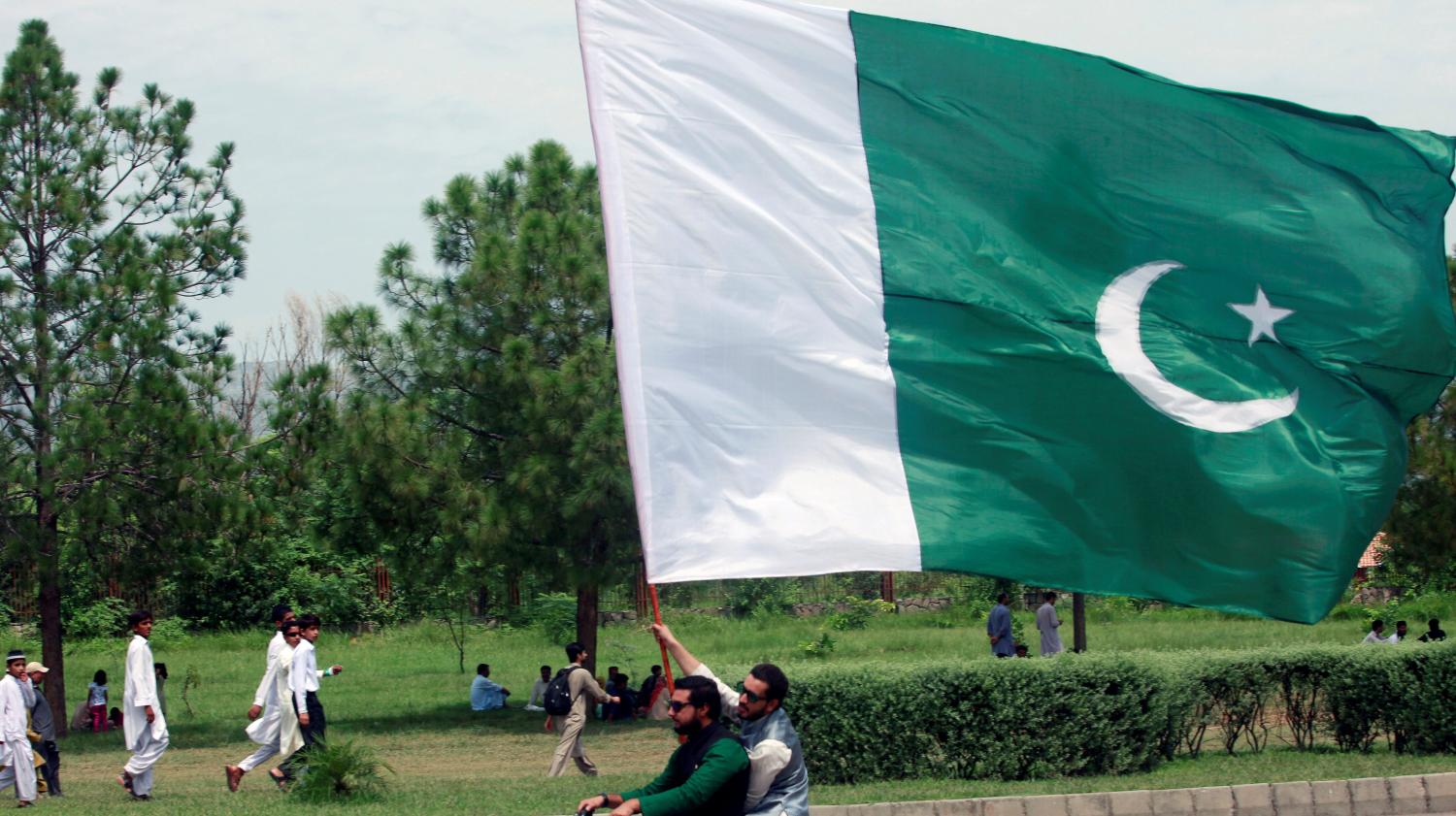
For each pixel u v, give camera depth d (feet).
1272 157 32.09
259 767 60.23
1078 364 30.09
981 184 30.25
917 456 28.71
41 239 71.00
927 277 29.25
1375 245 32.19
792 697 42.04
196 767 61.72
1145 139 31.42
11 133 70.79
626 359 26.55
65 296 68.39
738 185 27.94
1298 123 32.14
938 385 29.01
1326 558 31.27
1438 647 45.39
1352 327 31.96
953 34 30.37
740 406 27.30
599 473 68.95
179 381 69.77
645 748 64.64
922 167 29.84
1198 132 31.76
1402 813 37.68
